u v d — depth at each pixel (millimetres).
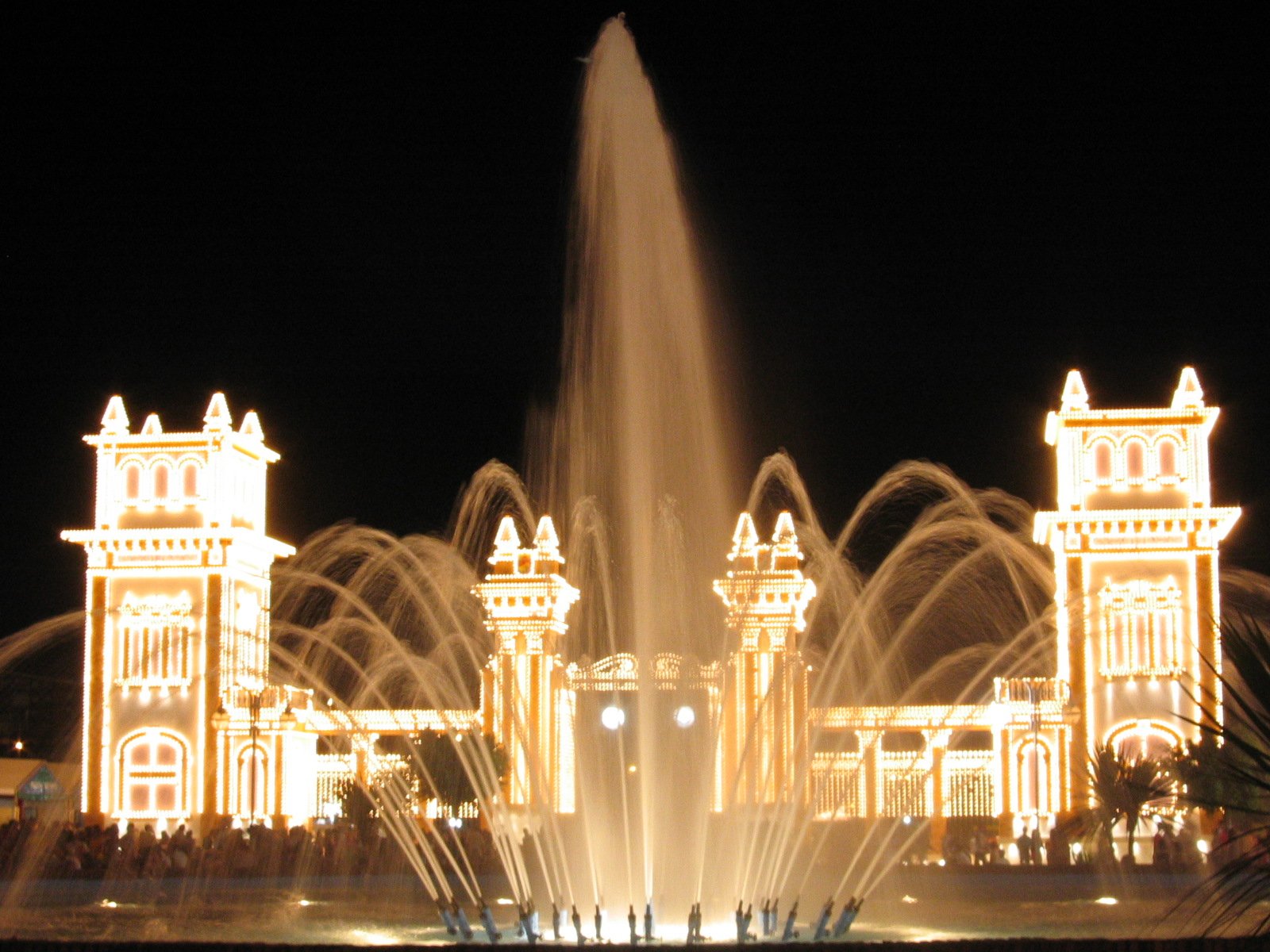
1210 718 19875
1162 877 50219
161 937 33125
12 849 51406
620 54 43688
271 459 83250
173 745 74750
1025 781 69500
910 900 43469
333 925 36062
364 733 65438
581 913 35938
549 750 72125
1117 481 72312
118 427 78000
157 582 76312
